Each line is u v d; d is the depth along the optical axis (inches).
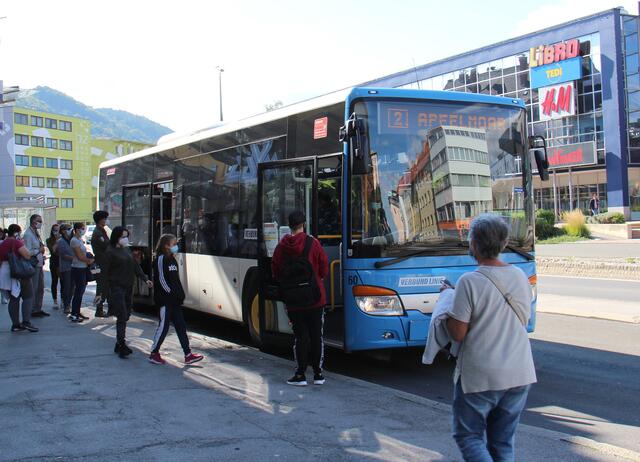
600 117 1531.7
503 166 322.0
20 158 4047.7
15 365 313.1
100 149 4566.9
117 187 599.5
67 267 518.6
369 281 290.7
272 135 364.5
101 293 493.4
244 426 214.4
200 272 438.6
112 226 604.4
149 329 442.9
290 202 333.4
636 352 362.0
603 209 1578.5
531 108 1652.3
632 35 1508.4
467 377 139.1
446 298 144.8
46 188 4192.9
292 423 217.8
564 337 410.6
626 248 1035.9
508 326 138.8
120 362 320.8
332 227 314.3
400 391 266.8
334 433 207.2
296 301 270.2
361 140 279.7
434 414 229.3
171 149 491.5
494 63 1734.7
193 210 453.1
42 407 235.8
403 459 183.8
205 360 327.3
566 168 1604.3
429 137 308.3
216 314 420.8
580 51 1553.9
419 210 301.0
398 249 294.7
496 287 139.1
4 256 421.1
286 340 329.4
